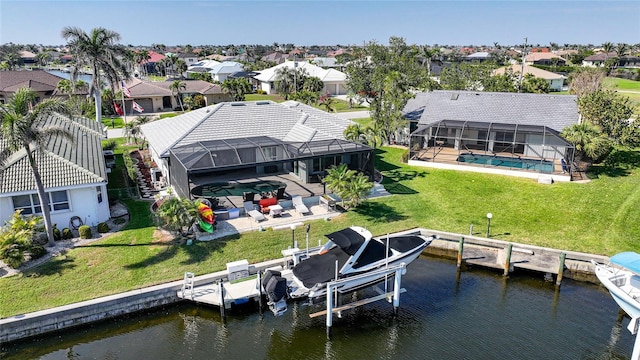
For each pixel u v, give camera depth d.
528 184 33.59
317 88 83.25
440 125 40.03
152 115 68.38
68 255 22.92
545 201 30.72
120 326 19.86
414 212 29.31
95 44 47.84
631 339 18.98
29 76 76.25
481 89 64.19
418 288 22.80
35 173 22.17
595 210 29.19
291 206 29.33
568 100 41.12
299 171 34.22
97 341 19.25
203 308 20.94
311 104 72.81
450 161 38.94
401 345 18.81
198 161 28.31
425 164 38.75
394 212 29.16
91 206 26.05
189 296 20.45
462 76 66.19
